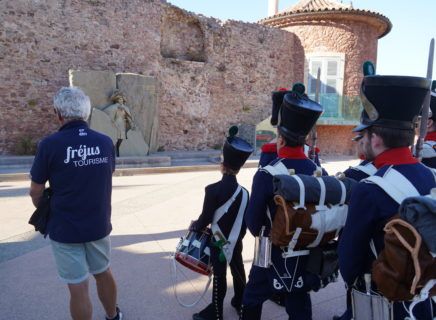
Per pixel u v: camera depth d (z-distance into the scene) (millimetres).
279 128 2279
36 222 2328
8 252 4371
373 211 1472
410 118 1520
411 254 1258
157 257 4262
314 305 3236
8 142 12070
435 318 1569
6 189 8078
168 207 6660
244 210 2691
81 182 2268
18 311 3047
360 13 16828
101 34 13234
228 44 16578
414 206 1244
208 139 16484
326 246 2119
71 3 12617
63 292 3375
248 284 2400
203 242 2721
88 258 2498
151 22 14266
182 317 2992
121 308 3125
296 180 1929
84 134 2340
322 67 17484
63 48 12617
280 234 1945
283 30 17859
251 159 14297
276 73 17953
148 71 14375
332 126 17672
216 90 16531
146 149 12836
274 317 3006
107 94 12078
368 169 2539
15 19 11828
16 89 12039
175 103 15344
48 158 2229
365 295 1588
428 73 2453
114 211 6348
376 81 1511
